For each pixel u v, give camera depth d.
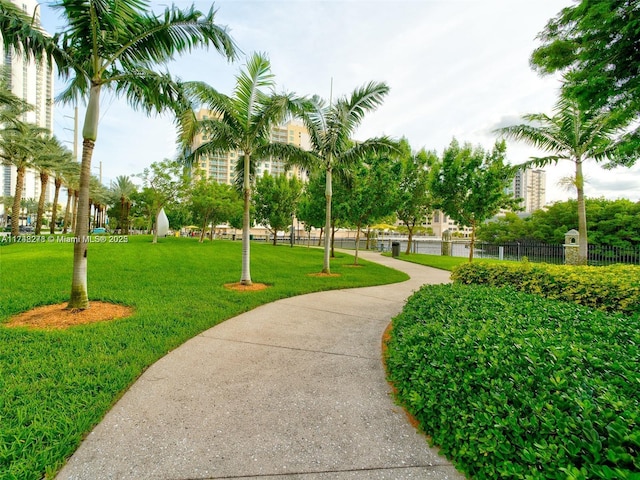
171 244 24.03
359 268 14.05
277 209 27.84
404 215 22.80
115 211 51.56
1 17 4.86
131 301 6.62
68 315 5.57
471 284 6.28
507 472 1.66
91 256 14.51
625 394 1.86
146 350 4.16
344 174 12.66
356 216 14.24
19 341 4.34
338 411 2.93
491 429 1.87
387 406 3.03
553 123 12.94
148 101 6.64
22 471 2.06
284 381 3.51
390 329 5.43
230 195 28.94
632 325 3.23
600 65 5.08
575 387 1.90
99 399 2.97
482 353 2.45
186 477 2.11
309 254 21.05
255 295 7.65
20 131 20.47
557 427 1.65
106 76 6.45
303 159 10.24
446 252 23.31
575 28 5.38
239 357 4.14
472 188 14.02
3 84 16.84
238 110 8.66
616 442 1.48
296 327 5.49
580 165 12.74
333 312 6.58
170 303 6.59
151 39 6.04
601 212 20.08
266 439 2.52
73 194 46.16
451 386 2.37
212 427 2.66
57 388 3.12
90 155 5.94
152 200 25.20
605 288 4.70
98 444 2.42
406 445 2.47
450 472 2.18
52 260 12.63
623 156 7.16
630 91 5.19
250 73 8.48
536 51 6.01
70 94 6.75
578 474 1.39
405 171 21.08
